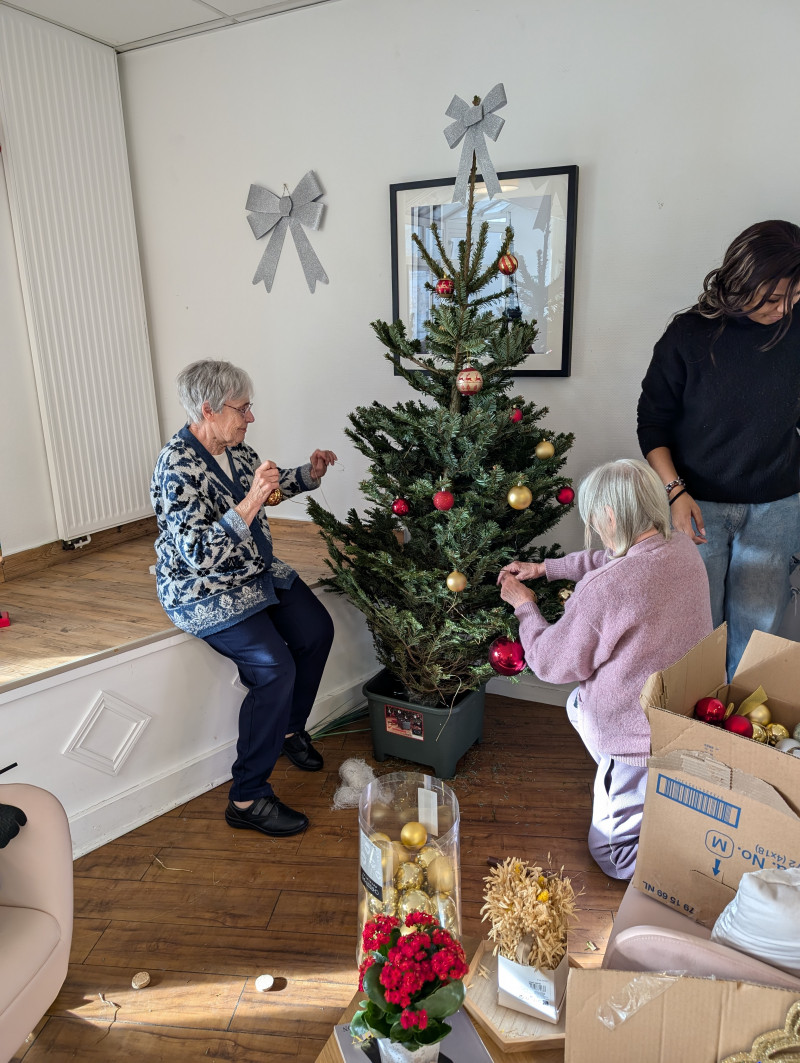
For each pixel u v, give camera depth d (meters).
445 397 2.20
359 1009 1.22
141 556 3.23
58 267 2.97
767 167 2.32
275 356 3.25
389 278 2.94
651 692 1.42
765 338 2.11
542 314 2.69
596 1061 1.07
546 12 2.48
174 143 3.21
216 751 2.57
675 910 1.44
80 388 3.11
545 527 2.38
